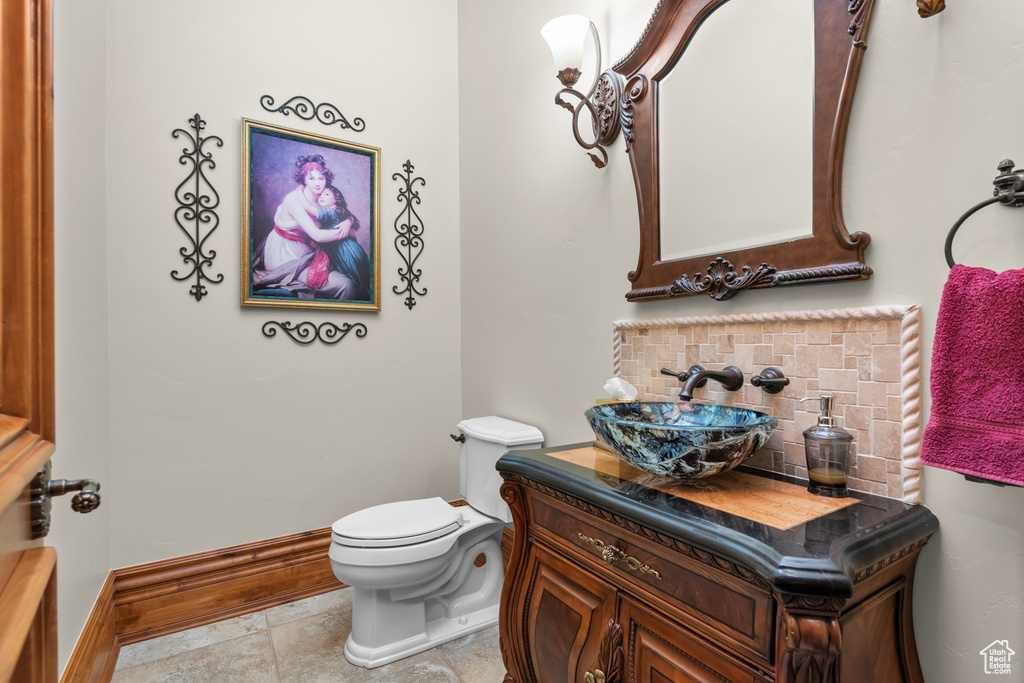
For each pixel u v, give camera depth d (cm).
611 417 120
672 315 141
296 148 213
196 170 193
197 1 195
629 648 96
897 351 93
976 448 75
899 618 87
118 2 180
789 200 111
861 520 82
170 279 188
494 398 224
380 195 233
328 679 156
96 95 163
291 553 208
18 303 62
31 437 62
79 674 127
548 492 116
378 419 232
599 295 166
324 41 221
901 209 94
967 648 85
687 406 127
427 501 191
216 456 196
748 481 105
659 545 90
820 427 97
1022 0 79
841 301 103
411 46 243
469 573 193
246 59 204
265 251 205
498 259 221
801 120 108
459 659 167
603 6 165
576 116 154
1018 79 80
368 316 230
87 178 151
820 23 104
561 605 115
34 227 65
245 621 190
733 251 121
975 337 77
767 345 115
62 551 119
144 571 181
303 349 215
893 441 93
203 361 194
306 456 215
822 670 65
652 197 143
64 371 124
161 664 163
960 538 86
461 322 254
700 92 131
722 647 79
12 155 62
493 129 225
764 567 68
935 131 89
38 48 66
